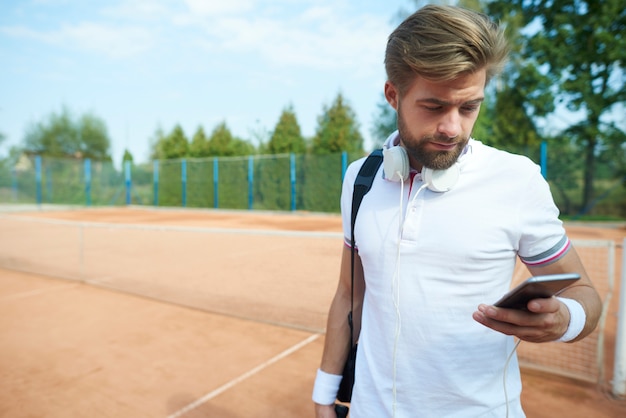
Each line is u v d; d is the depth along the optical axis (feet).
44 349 13.93
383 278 3.64
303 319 15.37
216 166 72.33
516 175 3.33
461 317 3.37
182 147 100.22
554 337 2.88
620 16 60.59
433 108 3.12
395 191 3.72
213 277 21.85
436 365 3.43
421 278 3.42
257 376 11.85
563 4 65.05
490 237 3.27
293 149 86.99
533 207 3.31
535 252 3.40
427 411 3.52
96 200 85.10
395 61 3.24
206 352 13.48
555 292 2.65
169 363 12.76
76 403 10.65
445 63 2.85
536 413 9.76
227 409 10.25
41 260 28.43
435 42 2.94
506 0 70.38
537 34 66.54
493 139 67.10
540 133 67.00
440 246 3.34
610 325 15.19
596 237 35.01
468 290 3.34
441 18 2.97
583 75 61.72
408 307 3.47
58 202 83.82
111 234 39.52
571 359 12.47
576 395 10.53
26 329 15.76
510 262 3.44
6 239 37.45
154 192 80.48
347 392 4.48
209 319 16.43
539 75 64.08
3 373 12.29
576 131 63.46
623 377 10.37
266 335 14.75
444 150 3.22
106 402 10.68
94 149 132.87
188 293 19.47
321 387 4.57
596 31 60.75
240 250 29.17
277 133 87.81
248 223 49.90
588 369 11.80
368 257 3.79
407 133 3.32
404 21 3.33
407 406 3.57
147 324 16.11
